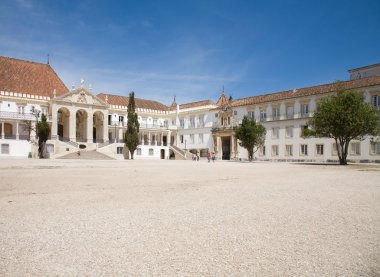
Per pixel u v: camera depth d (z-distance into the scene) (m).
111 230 7.09
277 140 63.47
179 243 6.22
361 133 39.78
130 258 5.38
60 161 41.78
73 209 9.48
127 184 16.30
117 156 68.69
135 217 8.44
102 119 74.75
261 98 69.06
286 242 6.36
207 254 5.63
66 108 67.88
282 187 15.56
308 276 4.76
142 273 4.79
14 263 5.12
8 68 67.38
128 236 6.63
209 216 8.65
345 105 38.78
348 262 5.32
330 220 8.30
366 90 50.38
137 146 69.75
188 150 84.88
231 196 12.39
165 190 14.12
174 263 5.19
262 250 5.87
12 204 10.25
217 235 6.80
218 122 76.56
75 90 69.06
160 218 8.34
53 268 4.93
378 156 48.53
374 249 5.98
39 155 55.19
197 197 12.07
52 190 13.68
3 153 57.28
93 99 71.75
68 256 5.44
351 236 6.82
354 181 18.88
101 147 68.81
